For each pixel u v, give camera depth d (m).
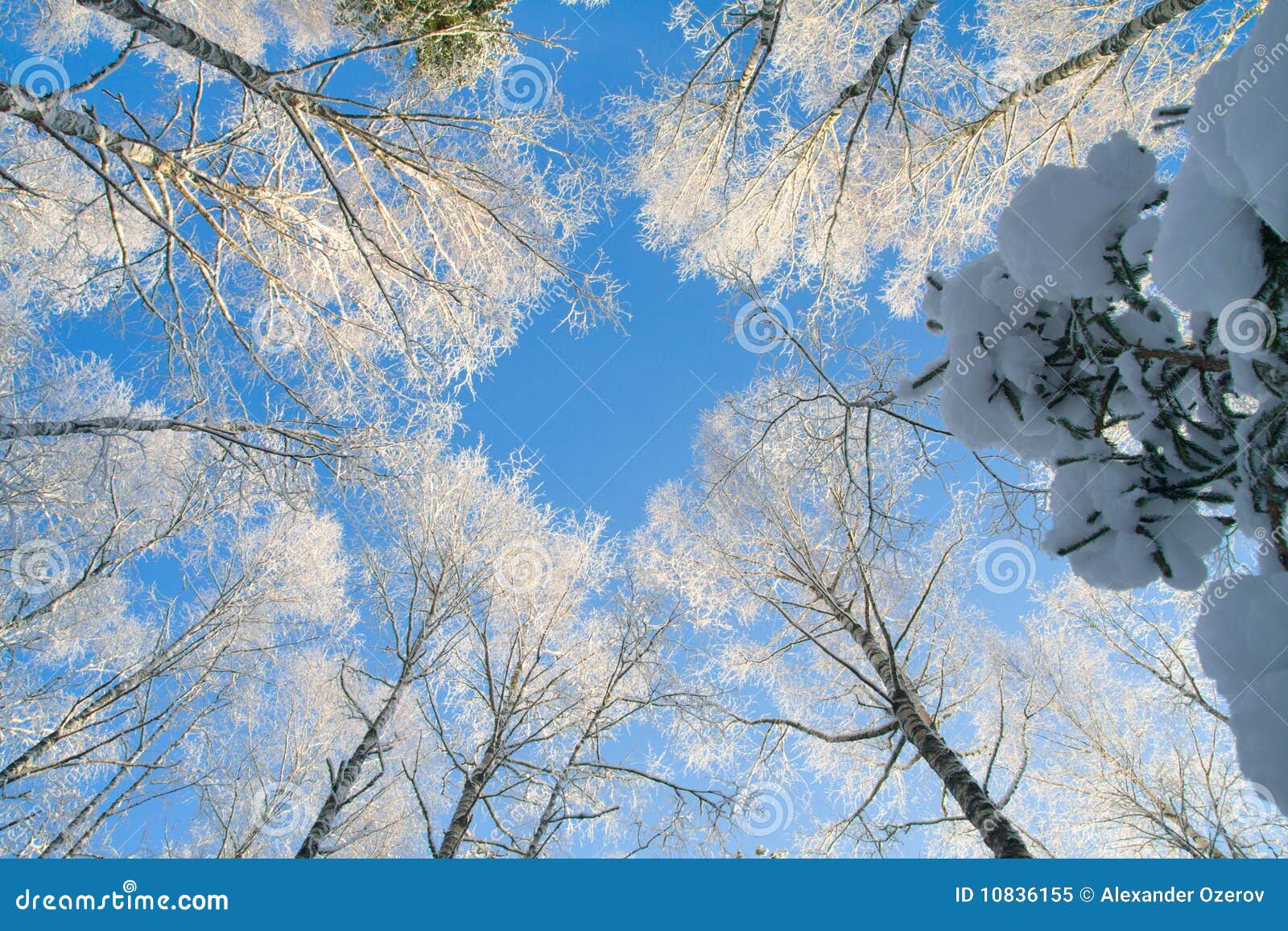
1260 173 1.21
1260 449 1.38
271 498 7.02
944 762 4.83
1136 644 6.59
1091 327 1.74
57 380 5.20
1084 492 1.75
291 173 6.73
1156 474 1.67
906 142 6.87
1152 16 4.98
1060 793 6.84
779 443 6.36
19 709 6.01
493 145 6.61
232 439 4.95
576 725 6.40
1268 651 1.25
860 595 6.86
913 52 6.68
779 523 6.74
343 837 6.64
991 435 1.92
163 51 6.82
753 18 5.91
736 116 6.82
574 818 5.43
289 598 7.59
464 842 5.40
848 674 7.27
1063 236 1.64
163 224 4.40
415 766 6.57
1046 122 6.92
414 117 5.53
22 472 5.01
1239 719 1.24
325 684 7.47
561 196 6.89
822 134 7.12
